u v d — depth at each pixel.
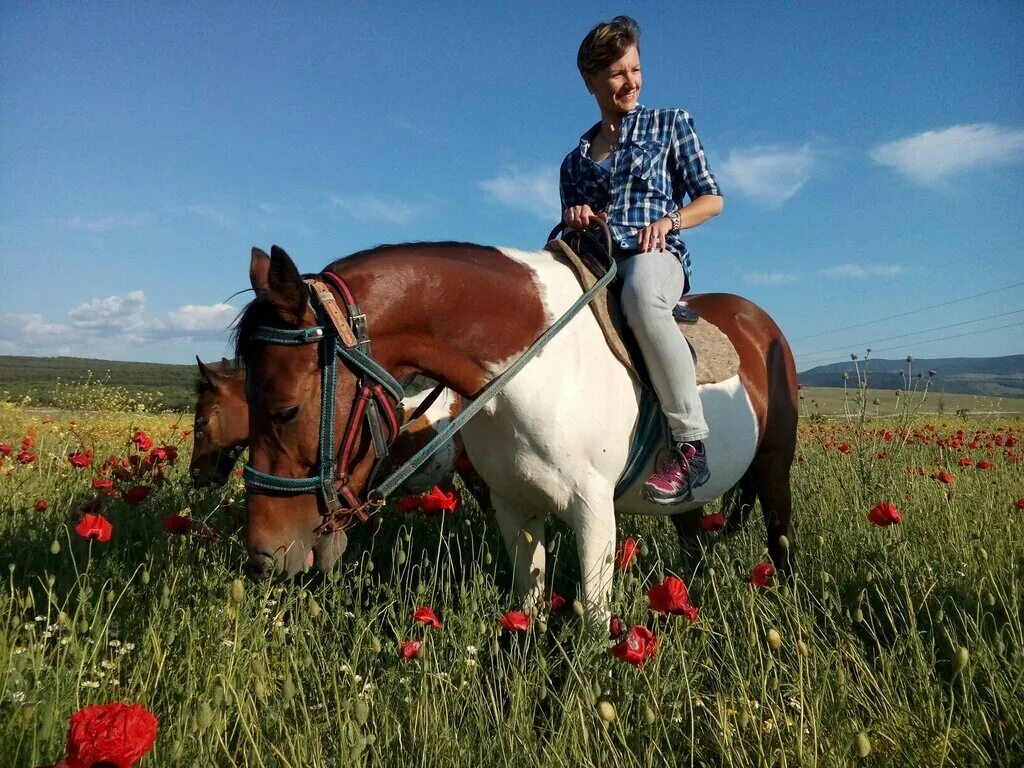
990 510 4.75
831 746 2.09
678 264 3.22
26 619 2.95
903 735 2.22
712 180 3.37
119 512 4.38
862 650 2.79
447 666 2.64
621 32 3.28
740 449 3.63
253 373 2.39
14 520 4.19
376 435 2.49
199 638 2.63
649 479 3.18
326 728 2.26
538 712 2.64
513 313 2.81
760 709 2.21
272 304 2.36
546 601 3.13
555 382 2.80
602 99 3.43
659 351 3.00
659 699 2.32
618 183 3.33
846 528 4.64
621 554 2.83
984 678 2.67
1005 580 3.53
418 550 4.52
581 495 2.86
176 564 3.33
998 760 2.10
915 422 10.48
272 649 2.74
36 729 1.85
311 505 2.43
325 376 2.39
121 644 2.62
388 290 2.57
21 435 8.87
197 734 2.06
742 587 3.08
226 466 5.41
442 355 2.70
